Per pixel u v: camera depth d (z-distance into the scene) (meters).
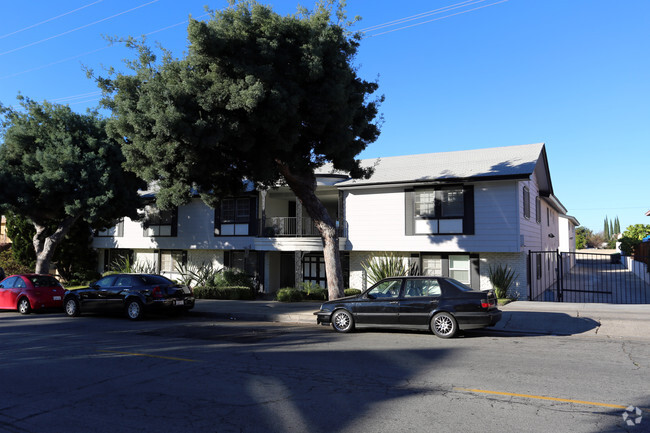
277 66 13.00
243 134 13.16
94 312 15.92
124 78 13.81
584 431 4.78
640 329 11.08
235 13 12.82
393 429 4.89
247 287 20.97
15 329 12.91
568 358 8.26
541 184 23.17
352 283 21.42
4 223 33.59
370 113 15.79
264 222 22.66
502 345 9.60
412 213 19.64
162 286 14.80
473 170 18.84
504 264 18.42
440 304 10.68
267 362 8.18
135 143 13.55
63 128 20.92
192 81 12.29
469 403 5.72
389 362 8.07
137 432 4.93
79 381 7.05
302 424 5.08
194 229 25.33
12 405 5.90
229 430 4.94
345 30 14.20
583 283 26.17
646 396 5.94
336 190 22.86
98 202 19.72
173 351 9.34
